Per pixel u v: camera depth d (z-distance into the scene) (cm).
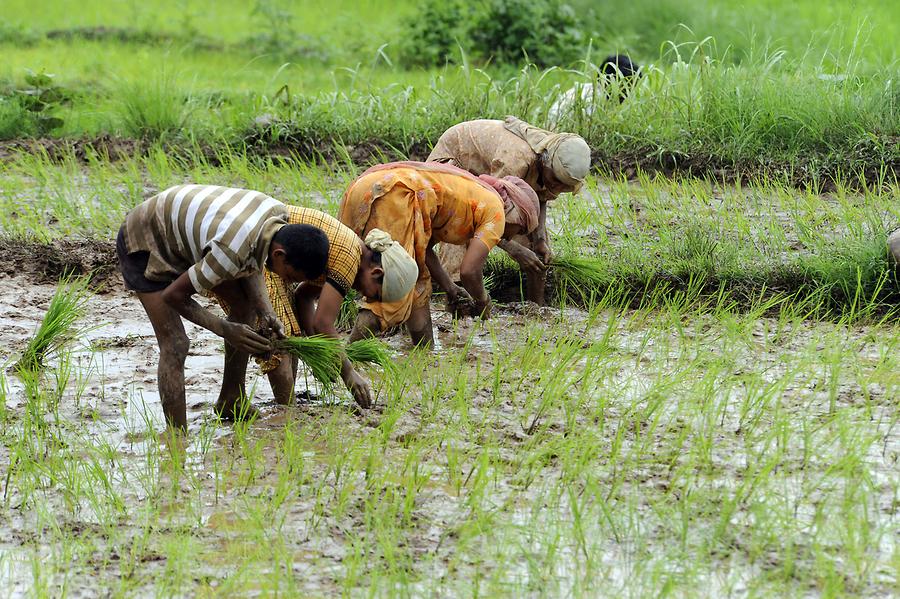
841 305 2977
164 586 1648
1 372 2427
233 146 4438
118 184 4016
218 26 7344
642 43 6738
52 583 1688
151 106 4562
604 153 4278
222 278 1961
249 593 1656
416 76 5984
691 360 2630
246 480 2014
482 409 2345
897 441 2173
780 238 3328
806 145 4231
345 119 4522
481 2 6494
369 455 2106
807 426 2227
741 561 1750
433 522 1866
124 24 7262
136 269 2069
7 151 4447
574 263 2964
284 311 2253
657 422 2230
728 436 2200
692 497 1930
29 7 7669
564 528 1842
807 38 6212
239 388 2262
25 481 1989
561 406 2355
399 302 2483
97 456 2117
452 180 2519
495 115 4459
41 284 3192
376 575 1644
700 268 3095
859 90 4366
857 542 1788
